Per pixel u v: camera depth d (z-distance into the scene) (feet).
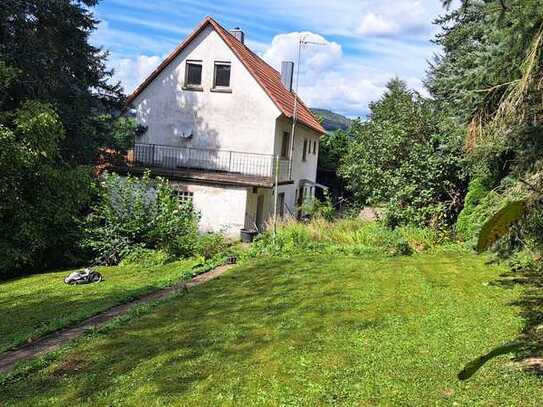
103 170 73.67
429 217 53.21
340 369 19.86
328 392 17.99
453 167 51.80
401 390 17.76
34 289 42.98
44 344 25.89
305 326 25.52
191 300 32.22
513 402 16.40
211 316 28.22
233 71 76.38
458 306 28.09
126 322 27.73
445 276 36.19
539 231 25.32
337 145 136.46
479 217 39.52
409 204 53.93
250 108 76.43
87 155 67.21
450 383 18.08
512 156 36.27
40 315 33.71
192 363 21.33
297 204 94.53
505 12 23.93
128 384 19.63
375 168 55.57
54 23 63.10
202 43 76.69
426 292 31.55
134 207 54.13
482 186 47.34
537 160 26.76
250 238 65.36
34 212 52.70
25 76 59.06
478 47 37.68
